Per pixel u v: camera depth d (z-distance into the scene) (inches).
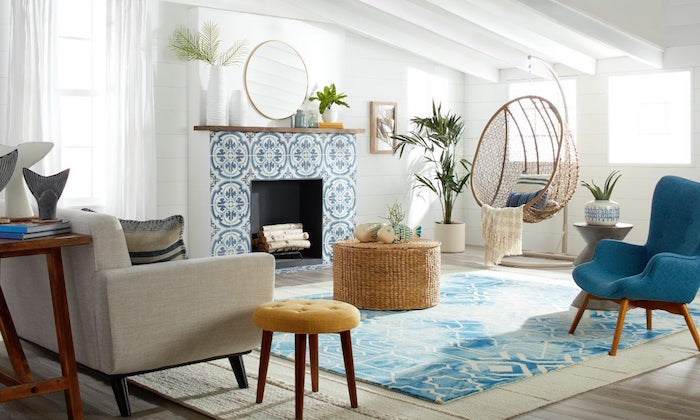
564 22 287.3
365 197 360.5
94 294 141.0
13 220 149.7
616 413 145.6
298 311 144.0
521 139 368.8
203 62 295.6
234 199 297.0
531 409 147.1
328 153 326.3
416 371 171.9
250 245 303.1
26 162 152.0
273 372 172.4
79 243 139.3
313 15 329.1
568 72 367.2
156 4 287.3
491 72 389.4
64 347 139.7
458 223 376.2
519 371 172.1
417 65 378.9
